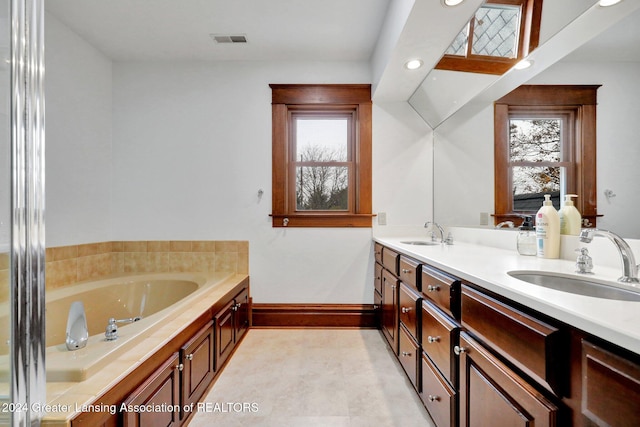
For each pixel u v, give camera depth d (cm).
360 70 262
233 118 262
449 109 222
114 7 196
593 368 54
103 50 245
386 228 262
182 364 133
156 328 132
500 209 169
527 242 140
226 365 193
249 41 233
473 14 149
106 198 255
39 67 76
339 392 163
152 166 262
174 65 262
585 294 93
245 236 262
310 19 207
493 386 84
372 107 262
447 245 190
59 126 212
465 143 206
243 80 262
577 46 115
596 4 103
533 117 141
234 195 262
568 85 120
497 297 86
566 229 125
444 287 116
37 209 76
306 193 270
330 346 221
